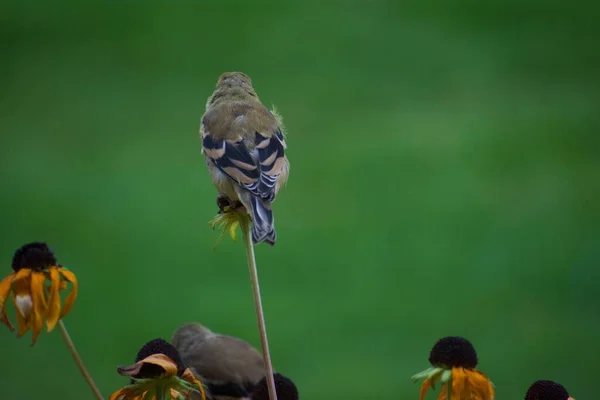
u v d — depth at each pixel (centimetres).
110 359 1188
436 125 2081
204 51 2605
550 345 1216
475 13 2750
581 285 1409
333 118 2134
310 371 1156
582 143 1948
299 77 2400
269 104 2217
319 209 1702
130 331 1270
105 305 1350
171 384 357
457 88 2294
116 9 2916
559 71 2372
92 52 2625
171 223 1661
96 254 1532
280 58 2539
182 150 2008
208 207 1730
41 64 2533
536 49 2511
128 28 2759
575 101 2173
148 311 1332
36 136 2081
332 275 1462
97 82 2434
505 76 2350
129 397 356
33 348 1214
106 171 1900
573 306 1335
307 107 2205
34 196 1762
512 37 2602
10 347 1218
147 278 1442
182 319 1312
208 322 1303
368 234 1598
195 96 2331
